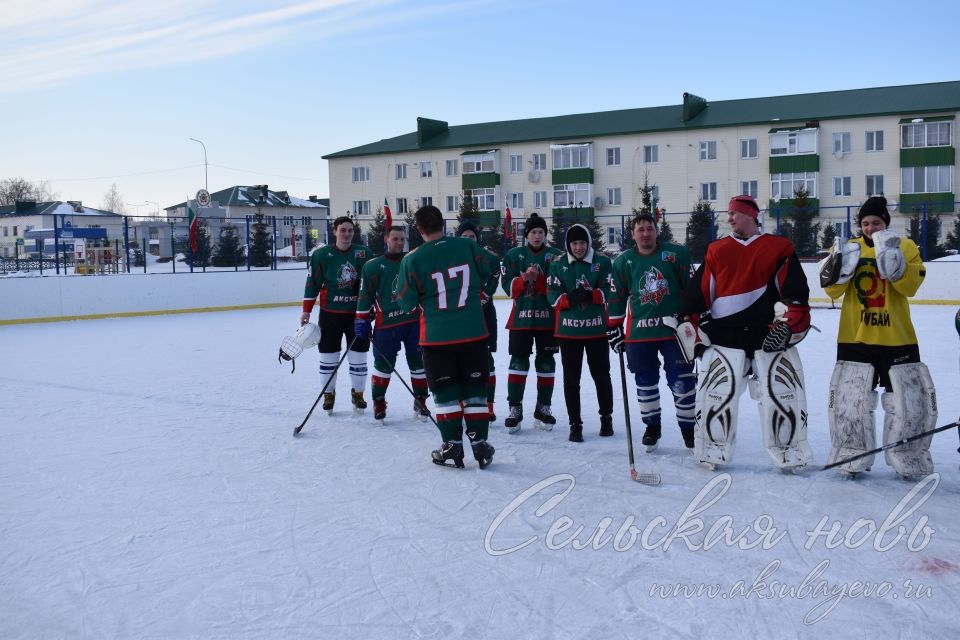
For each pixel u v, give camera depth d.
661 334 4.95
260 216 22.88
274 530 3.66
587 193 41.31
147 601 2.93
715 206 39.06
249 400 7.19
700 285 4.50
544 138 42.25
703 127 38.88
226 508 3.99
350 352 6.52
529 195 43.03
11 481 4.52
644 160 40.41
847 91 40.59
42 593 3.02
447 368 4.71
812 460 4.70
